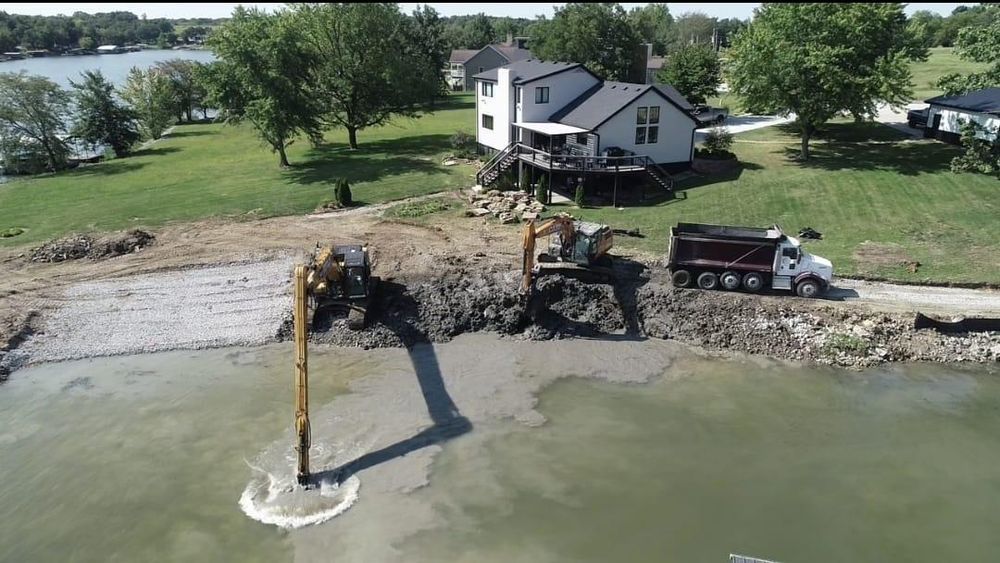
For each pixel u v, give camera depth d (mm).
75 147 64562
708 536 17375
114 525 17844
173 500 18719
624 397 23719
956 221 34562
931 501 18578
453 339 27641
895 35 46469
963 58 41156
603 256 30531
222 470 19938
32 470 19984
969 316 26516
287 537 17391
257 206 41781
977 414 22500
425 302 28938
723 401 23406
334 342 27188
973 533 17453
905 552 16844
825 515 18094
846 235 33906
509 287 29422
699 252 28797
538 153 42062
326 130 57125
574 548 16984
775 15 46156
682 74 63031
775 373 25047
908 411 22688
